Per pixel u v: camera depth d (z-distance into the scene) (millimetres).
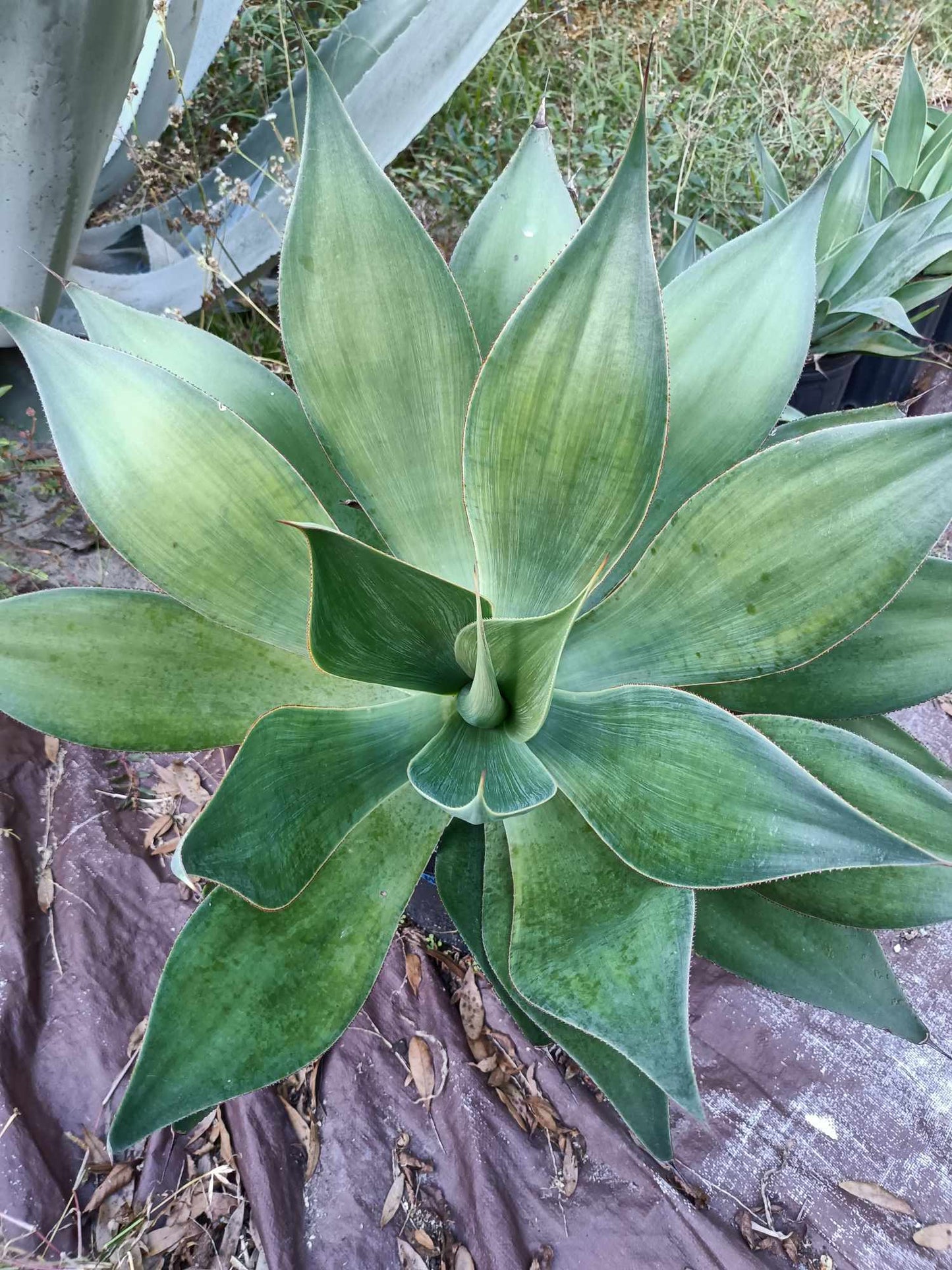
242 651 798
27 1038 962
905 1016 765
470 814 613
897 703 772
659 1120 658
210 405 688
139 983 1033
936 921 707
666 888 654
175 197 1700
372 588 627
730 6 2521
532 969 647
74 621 731
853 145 1598
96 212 1880
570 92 2238
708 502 693
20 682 708
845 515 656
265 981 658
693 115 2150
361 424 791
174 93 1696
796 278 742
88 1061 968
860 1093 1045
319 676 827
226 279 1267
